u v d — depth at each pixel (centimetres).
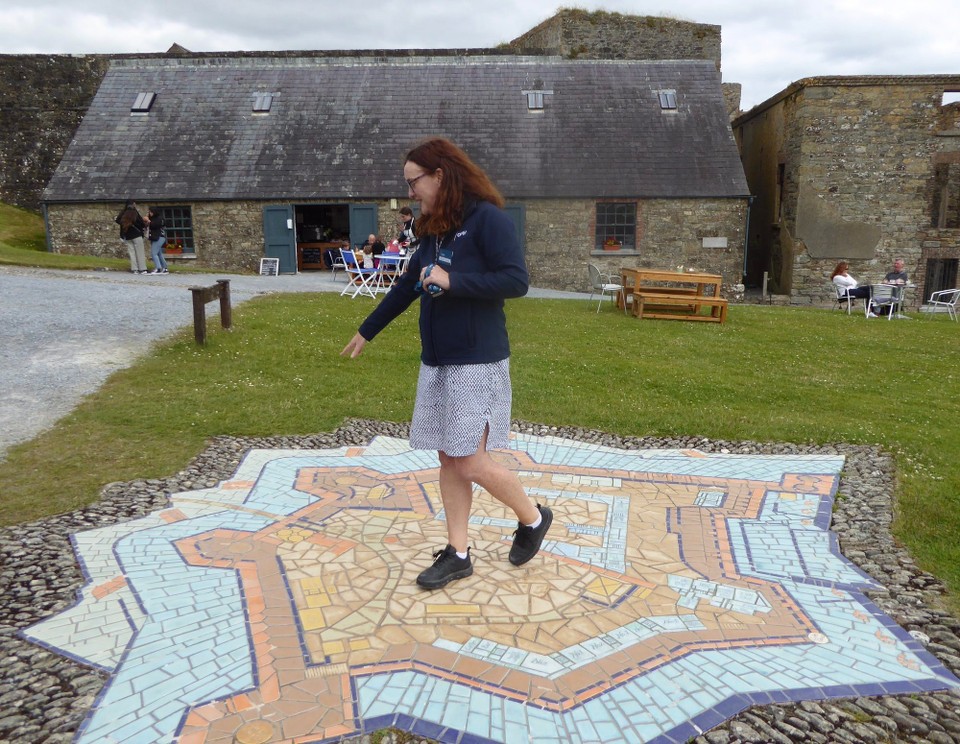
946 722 235
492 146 2105
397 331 969
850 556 354
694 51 2742
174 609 294
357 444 521
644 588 317
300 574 323
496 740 222
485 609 296
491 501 411
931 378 825
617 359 866
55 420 543
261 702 238
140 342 795
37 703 236
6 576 317
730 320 1303
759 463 499
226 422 555
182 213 2062
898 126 2016
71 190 2027
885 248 2080
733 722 232
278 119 2177
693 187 2045
